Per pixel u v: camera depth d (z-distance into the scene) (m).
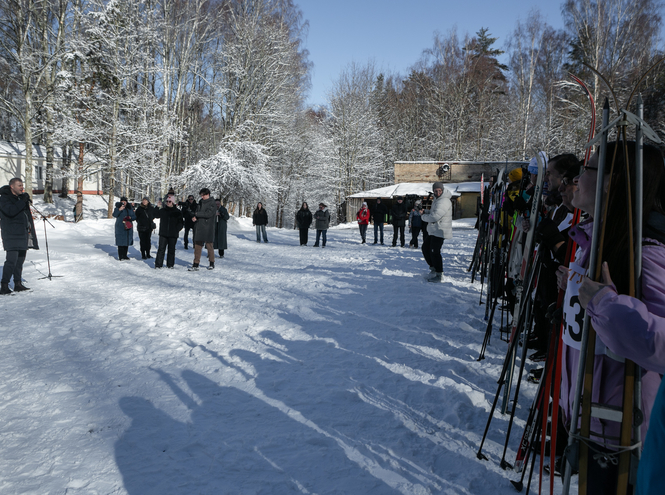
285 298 7.23
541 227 2.72
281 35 34.72
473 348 4.68
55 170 32.50
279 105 35.62
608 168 1.47
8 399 3.45
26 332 5.20
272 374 4.02
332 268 10.99
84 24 27.27
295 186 44.34
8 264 7.23
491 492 2.34
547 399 2.23
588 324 1.47
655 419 1.06
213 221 10.56
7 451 2.71
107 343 4.86
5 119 41.25
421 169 37.09
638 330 1.22
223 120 36.81
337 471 2.52
